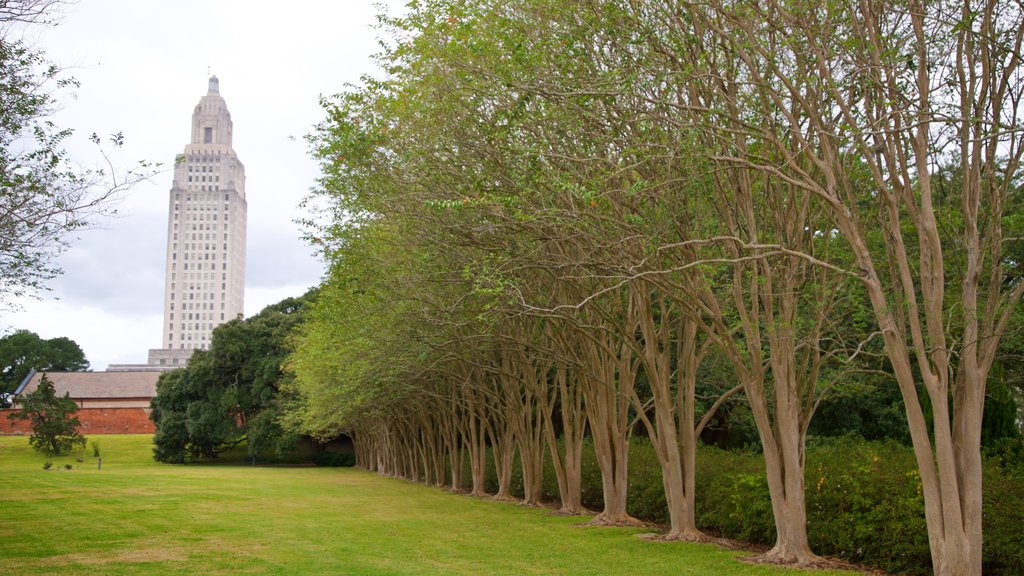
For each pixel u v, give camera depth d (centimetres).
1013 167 1146
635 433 3541
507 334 2398
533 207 1430
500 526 2158
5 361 9700
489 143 1505
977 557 1080
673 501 1845
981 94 1120
